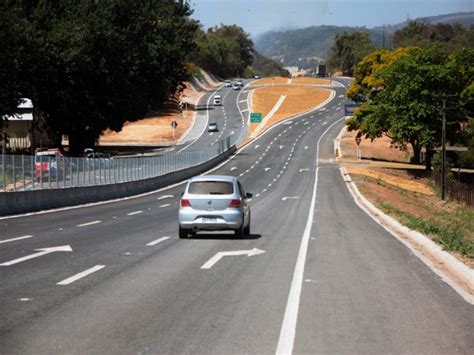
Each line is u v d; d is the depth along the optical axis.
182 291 10.95
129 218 28.42
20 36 62.91
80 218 27.89
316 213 33.19
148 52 84.44
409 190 63.03
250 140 110.94
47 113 76.19
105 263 14.24
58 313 9.11
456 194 55.88
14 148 81.94
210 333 8.05
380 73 74.31
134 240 19.33
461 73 72.19
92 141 82.62
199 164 74.19
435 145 73.00
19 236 19.86
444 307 9.84
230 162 85.94
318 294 10.80
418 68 69.56
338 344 7.59
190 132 118.75
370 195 47.69
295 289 11.21
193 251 16.75
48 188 33.91
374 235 22.03
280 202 42.41
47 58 67.44
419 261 15.27
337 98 163.25
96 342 7.57
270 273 13.09
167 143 108.19
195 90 182.00
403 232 23.48
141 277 12.39
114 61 76.69
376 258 15.75
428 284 11.97
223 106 151.25
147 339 7.73
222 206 19.72
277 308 9.59
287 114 141.38
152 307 9.59
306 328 8.37
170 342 7.60
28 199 31.30
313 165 81.56
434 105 69.19
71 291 10.81
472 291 11.46
